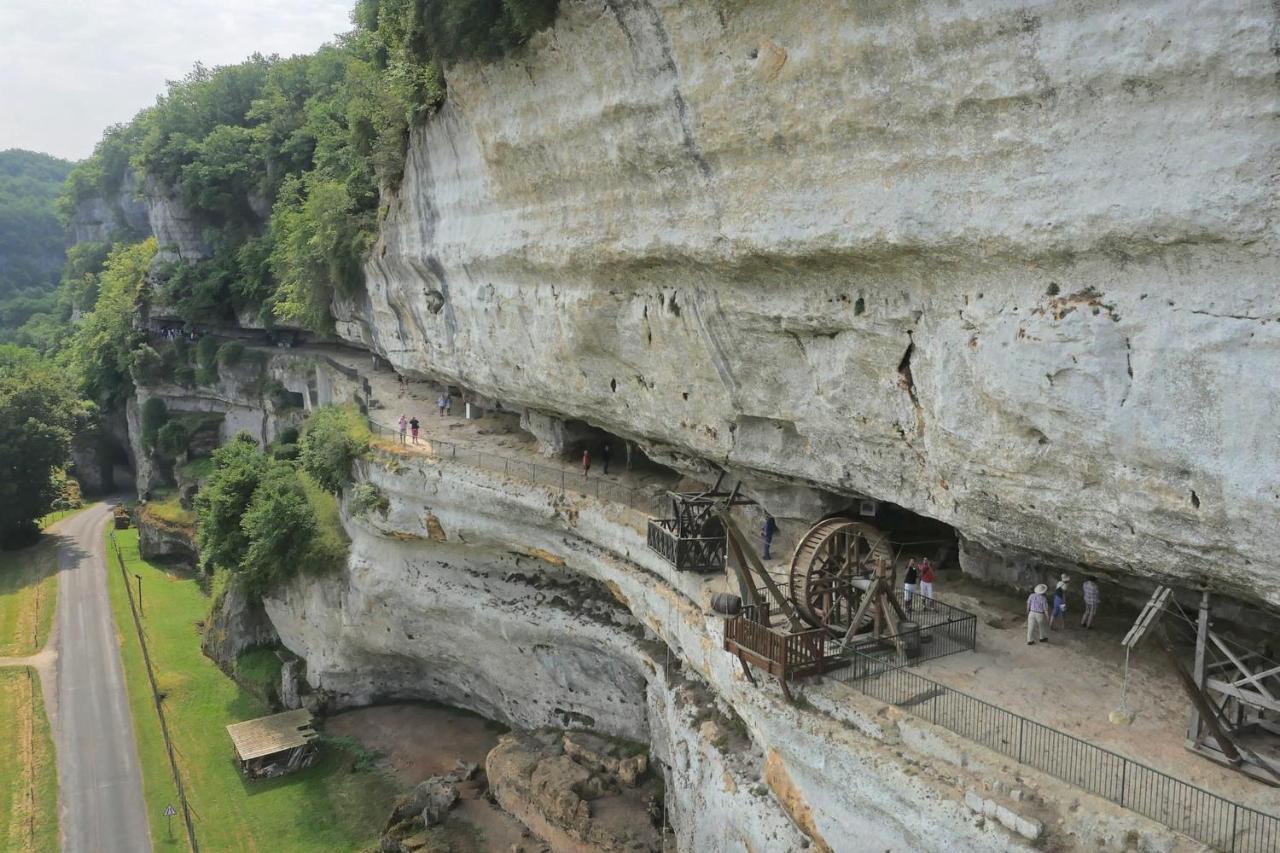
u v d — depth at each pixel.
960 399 13.63
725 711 19.75
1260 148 9.71
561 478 27.20
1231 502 10.67
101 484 75.75
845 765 14.48
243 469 40.81
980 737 13.39
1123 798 11.47
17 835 29.27
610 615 26.80
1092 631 16.75
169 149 68.12
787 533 21.47
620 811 24.34
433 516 30.41
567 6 18.53
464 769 29.80
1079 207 11.30
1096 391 11.74
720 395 19.28
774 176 15.46
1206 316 10.57
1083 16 10.88
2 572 54.62
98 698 38.28
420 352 36.06
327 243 42.59
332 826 28.66
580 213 20.88
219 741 34.59
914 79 12.83
